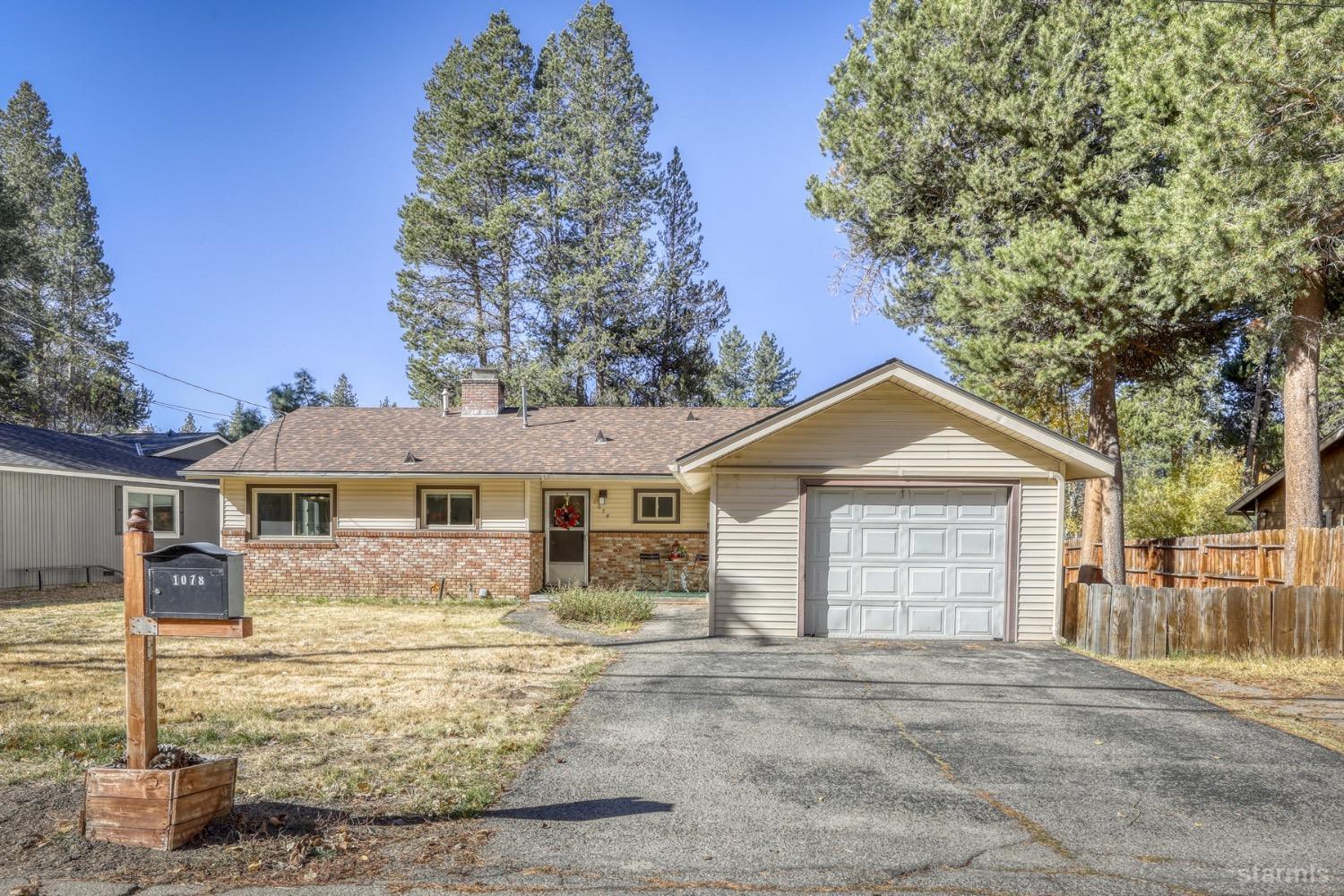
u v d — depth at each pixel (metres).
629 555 18.25
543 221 34.28
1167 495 22.77
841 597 11.84
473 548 17.23
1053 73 14.97
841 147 18.58
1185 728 6.95
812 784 5.47
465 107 34.56
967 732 6.78
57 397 44.97
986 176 15.57
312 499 17.50
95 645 10.82
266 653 10.19
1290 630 10.05
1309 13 10.42
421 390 34.72
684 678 8.83
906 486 11.74
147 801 4.28
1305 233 11.13
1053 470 11.55
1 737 6.26
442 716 7.04
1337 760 6.07
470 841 4.46
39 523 19.08
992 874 4.12
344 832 4.51
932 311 18.73
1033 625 11.49
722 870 4.14
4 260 36.41
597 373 34.44
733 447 11.64
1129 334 15.24
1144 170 15.02
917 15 17.06
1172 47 12.75
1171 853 4.41
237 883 3.94
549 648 10.75
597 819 4.81
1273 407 32.88
